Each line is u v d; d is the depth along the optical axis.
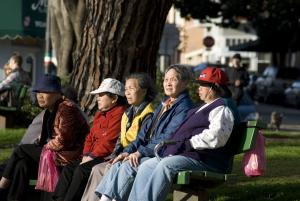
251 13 71.81
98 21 20.92
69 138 14.61
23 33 45.50
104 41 20.89
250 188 15.90
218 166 12.70
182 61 127.38
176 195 13.34
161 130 13.32
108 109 14.61
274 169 18.64
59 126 14.63
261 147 12.80
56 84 15.12
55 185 14.48
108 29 20.83
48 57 41.56
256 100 75.31
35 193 15.22
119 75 20.95
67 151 14.66
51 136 15.10
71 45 32.38
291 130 41.56
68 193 13.84
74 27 30.98
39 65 49.16
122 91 14.62
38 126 15.76
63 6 32.50
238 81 32.72
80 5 30.48
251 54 117.62
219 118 12.51
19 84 28.58
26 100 28.41
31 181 14.85
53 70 45.09
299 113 61.91
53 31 34.72
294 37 80.75
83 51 21.33
